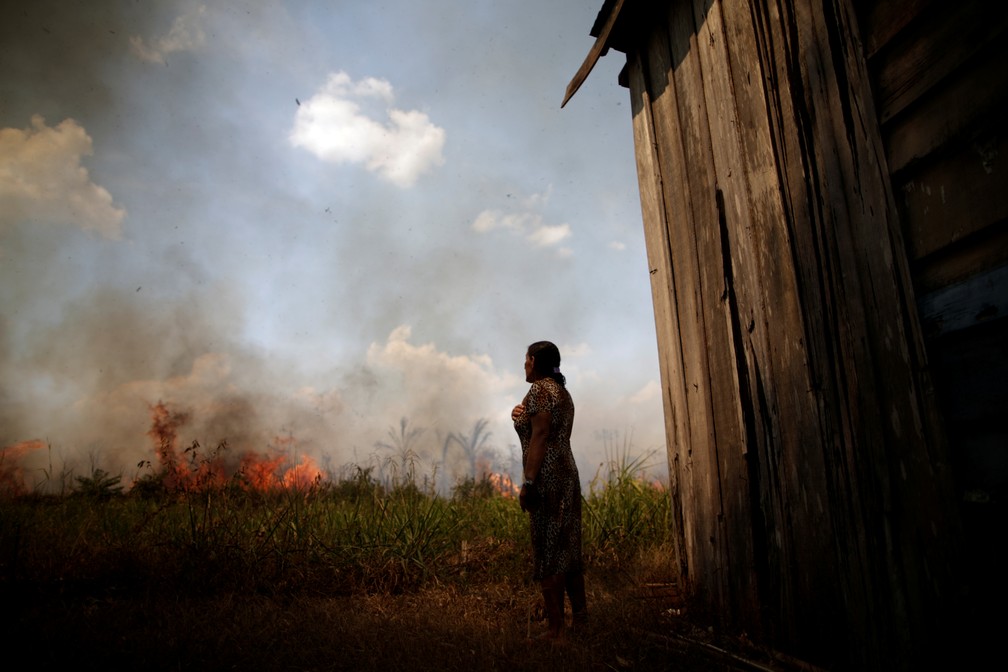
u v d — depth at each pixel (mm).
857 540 2225
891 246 2061
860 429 2217
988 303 1690
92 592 3674
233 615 3248
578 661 2580
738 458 3068
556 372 3344
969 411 1771
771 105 2797
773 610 2752
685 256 3713
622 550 5031
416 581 4262
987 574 1695
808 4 2514
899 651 2012
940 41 1872
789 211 2672
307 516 4738
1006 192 1642
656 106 4141
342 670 2531
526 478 3012
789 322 2672
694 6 3604
